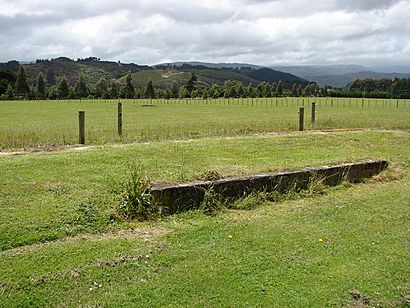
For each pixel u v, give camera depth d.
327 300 4.45
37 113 40.03
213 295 4.49
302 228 6.59
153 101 77.12
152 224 6.55
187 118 31.94
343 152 11.88
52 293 4.43
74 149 11.13
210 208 7.33
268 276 4.93
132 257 5.27
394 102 68.75
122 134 15.69
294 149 11.93
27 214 6.22
